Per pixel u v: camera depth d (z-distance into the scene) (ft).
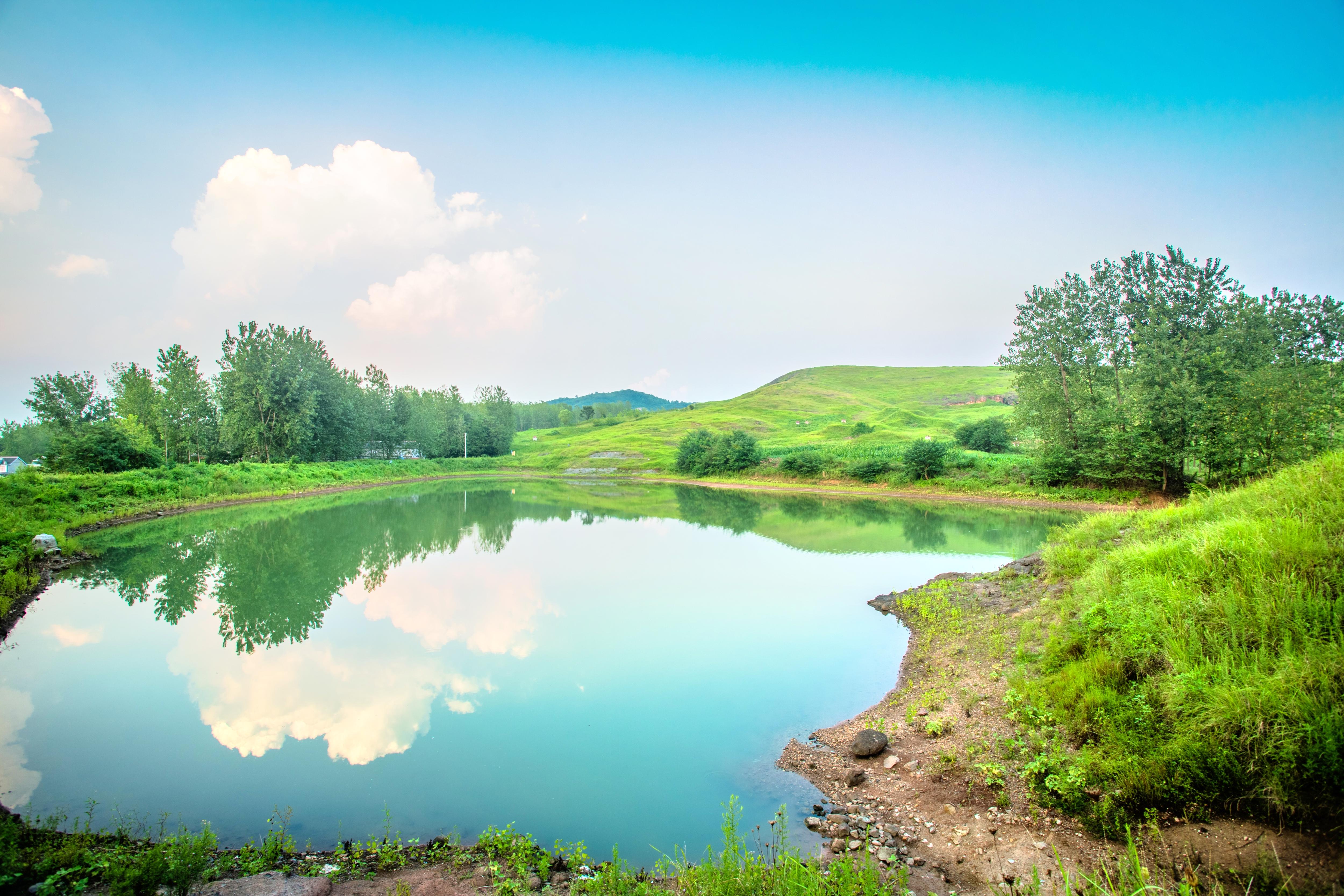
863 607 58.03
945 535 98.89
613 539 102.37
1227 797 19.85
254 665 44.98
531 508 150.92
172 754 31.86
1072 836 21.27
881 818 24.98
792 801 26.89
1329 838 17.29
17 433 302.04
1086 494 135.33
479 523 122.31
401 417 290.35
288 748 32.55
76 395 179.83
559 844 23.99
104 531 99.66
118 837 23.70
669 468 270.46
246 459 203.21
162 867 18.81
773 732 33.83
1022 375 147.74
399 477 248.32
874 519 119.96
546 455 341.21
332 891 20.04
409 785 28.66
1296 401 102.22
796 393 544.62
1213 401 111.55
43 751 32.09
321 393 215.31
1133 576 35.06
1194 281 121.49
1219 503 45.11
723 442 242.78
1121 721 24.72
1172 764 21.30
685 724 35.01
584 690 40.09
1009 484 151.64
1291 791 18.53
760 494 183.11
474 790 28.19
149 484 130.82
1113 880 18.71
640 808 26.66
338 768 30.35
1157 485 128.36
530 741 33.04
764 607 59.31
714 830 24.98
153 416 183.93
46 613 57.88
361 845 23.79
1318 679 20.68
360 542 98.07
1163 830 19.99
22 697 39.14
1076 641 32.94
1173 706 23.54
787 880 18.53
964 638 43.75
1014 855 20.99
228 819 25.81
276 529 109.50
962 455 176.96
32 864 20.18
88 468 143.95
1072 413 141.18
